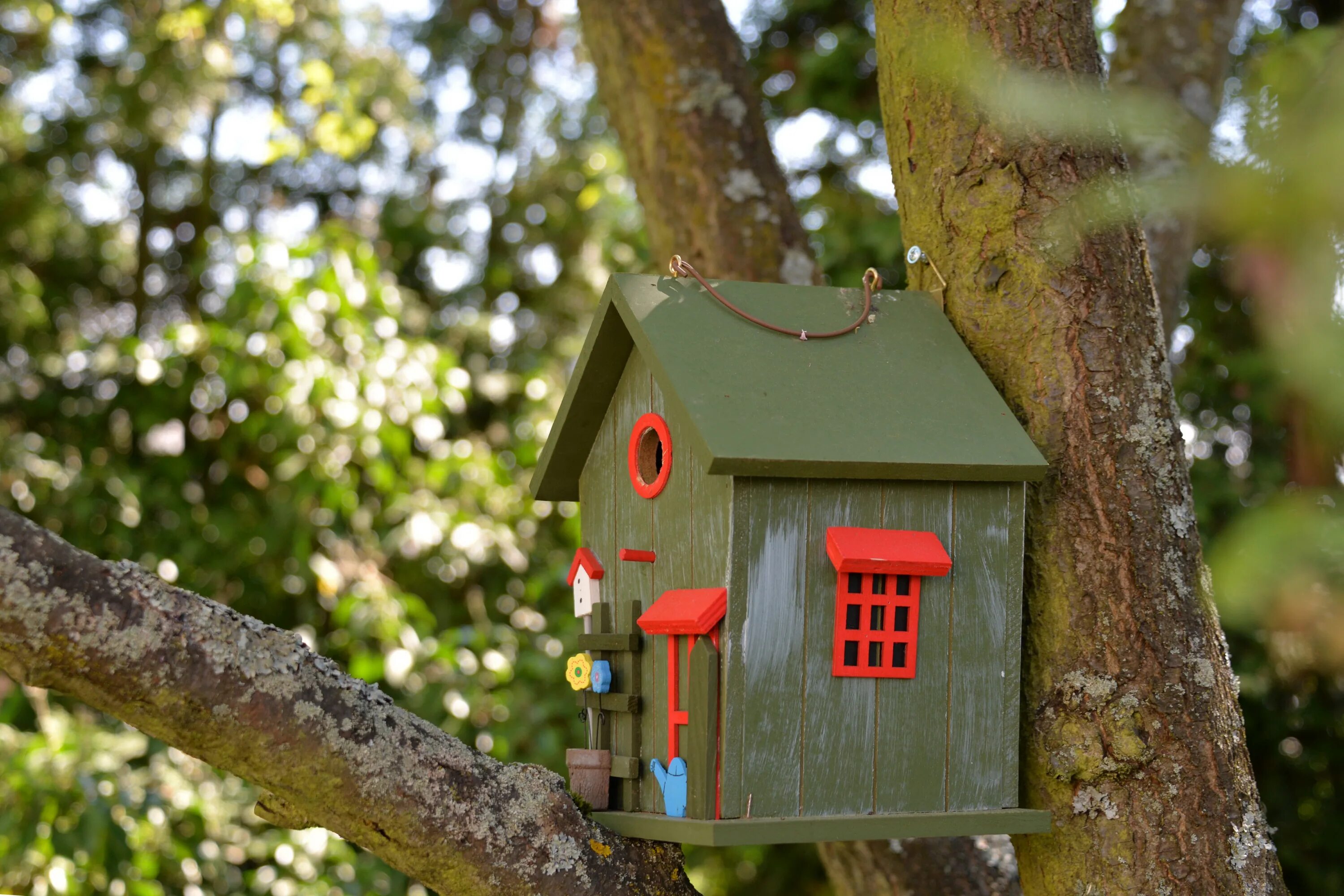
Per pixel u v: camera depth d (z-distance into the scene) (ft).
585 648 8.73
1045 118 2.82
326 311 18.25
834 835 7.04
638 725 8.16
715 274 12.76
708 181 12.86
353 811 6.86
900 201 8.95
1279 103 2.44
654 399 8.16
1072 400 7.91
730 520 7.06
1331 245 2.26
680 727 7.48
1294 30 11.28
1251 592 2.44
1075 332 7.98
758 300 8.12
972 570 7.54
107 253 28.40
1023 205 8.15
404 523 18.71
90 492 17.93
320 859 16.52
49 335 24.16
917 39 8.41
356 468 18.92
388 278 21.67
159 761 16.30
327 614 18.81
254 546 17.83
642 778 8.05
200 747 6.52
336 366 18.11
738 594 7.04
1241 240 2.35
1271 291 2.32
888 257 17.99
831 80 19.15
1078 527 7.77
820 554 7.23
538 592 18.99
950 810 7.43
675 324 7.77
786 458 6.95
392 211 27.78
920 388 7.78
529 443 20.71
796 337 7.90
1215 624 7.88
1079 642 7.66
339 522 18.28
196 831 16.06
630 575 8.41
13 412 20.35
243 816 16.97
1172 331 11.90
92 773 14.76
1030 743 7.75
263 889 16.12
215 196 29.66
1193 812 7.41
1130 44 13.24
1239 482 17.16
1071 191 8.09
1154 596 7.68
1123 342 8.03
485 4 30.63
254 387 18.56
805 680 7.18
